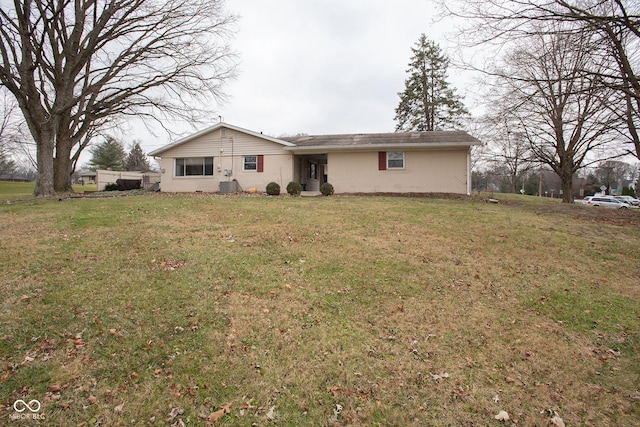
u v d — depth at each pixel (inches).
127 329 142.9
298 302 172.2
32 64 534.3
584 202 1186.0
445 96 1270.9
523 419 104.5
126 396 108.5
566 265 241.0
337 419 102.5
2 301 159.3
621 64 316.8
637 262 252.1
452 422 102.5
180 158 730.2
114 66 667.4
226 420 101.1
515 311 172.7
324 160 844.0
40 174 569.0
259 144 687.1
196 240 265.9
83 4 608.4
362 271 214.4
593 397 114.5
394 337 145.7
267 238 278.4
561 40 293.6
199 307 162.7
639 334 154.3
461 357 134.1
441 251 259.3
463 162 614.2
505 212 427.8
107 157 2097.7
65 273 194.1
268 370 122.6
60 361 122.3
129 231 285.4
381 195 608.4
